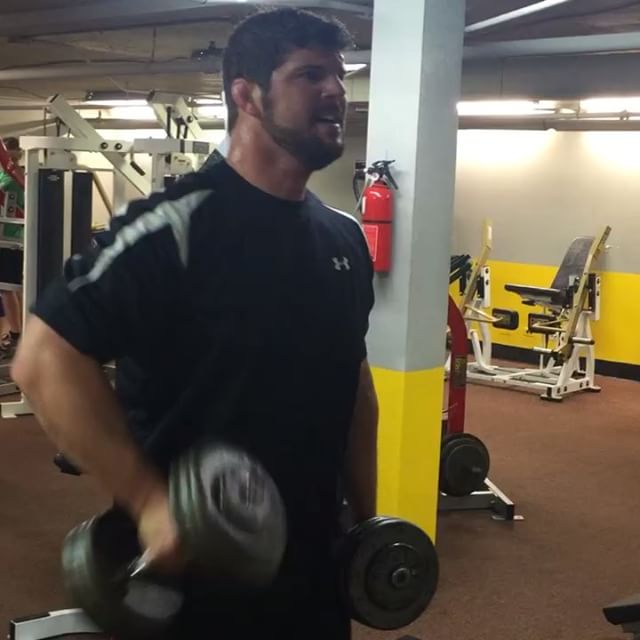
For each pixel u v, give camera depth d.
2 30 5.80
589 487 4.45
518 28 5.34
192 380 1.13
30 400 1.03
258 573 0.97
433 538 3.32
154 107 5.32
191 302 1.11
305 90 1.13
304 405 1.22
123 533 1.09
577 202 7.72
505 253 8.20
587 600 3.11
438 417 3.25
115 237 1.07
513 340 8.20
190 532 0.92
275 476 1.19
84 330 1.01
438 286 3.16
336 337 1.26
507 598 3.10
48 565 3.20
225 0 4.36
